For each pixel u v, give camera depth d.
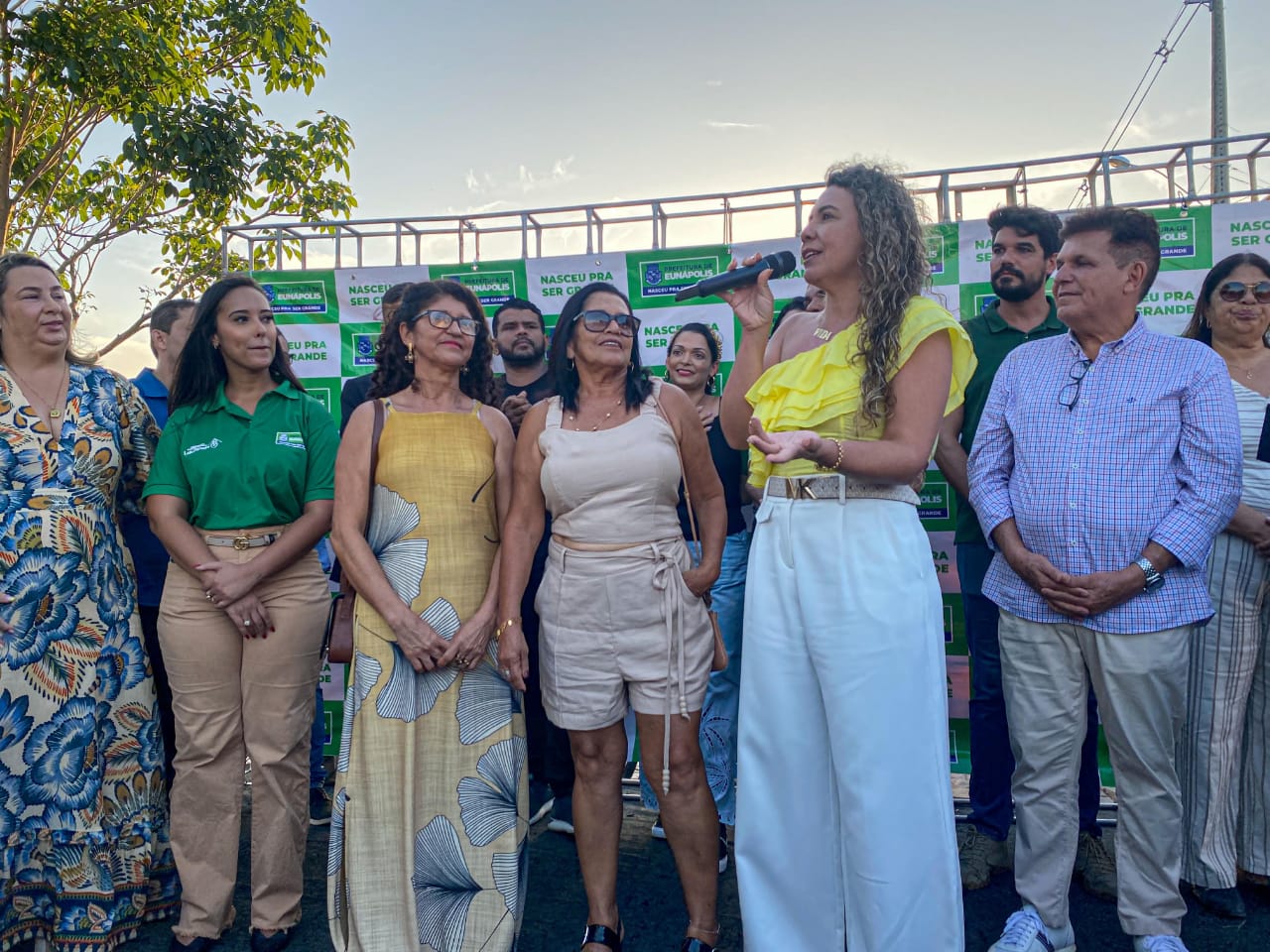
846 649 2.03
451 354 2.61
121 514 3.12
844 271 2.14
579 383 2.55
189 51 8.21
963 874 2.91
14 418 2.64
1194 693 2.75
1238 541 2.71
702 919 2.43
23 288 2.67
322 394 4.25
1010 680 2.52
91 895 2.63
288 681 2.69
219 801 2.67
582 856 2.48
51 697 2.61
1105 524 2.34
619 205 4.01
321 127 8.38
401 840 2.40
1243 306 2.78
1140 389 2.39
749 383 2.37
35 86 7.59
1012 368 2.65
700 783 2.43
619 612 2.39
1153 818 2.37
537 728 3.43
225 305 2.75
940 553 3.79
